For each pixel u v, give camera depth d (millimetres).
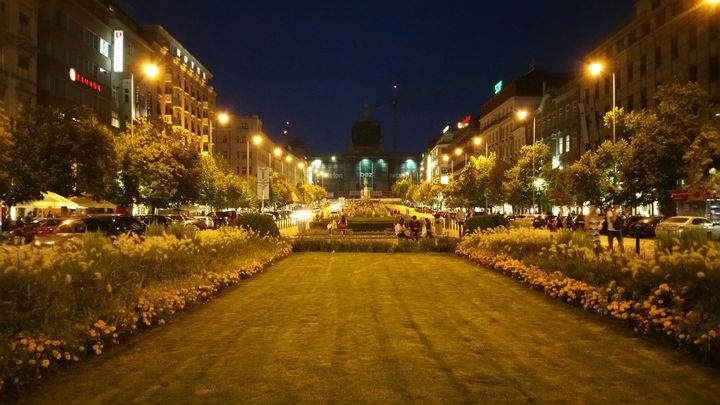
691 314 8344
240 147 136875
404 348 8867
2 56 47125
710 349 7828
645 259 10930
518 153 100750
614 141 47281
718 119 36000
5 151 34625
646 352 8516
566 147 79750
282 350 8758
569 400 6512
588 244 16562
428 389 6902
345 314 11656
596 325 10445
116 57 69188
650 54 57719
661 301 9258
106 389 6957
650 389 6867
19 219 40906
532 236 19000
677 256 10008
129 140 50375
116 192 50406
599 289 11484
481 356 8398
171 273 12820
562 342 9203
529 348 8844
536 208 74875
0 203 40125
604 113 67562
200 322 10867
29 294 7840
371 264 21641
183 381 7246
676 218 36844
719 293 8562
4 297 7660
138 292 10398
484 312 11836
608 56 66688
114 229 23500
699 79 49938
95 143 39844
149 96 82625
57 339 7746
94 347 8312
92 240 12539
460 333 9898
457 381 7211
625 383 7102
